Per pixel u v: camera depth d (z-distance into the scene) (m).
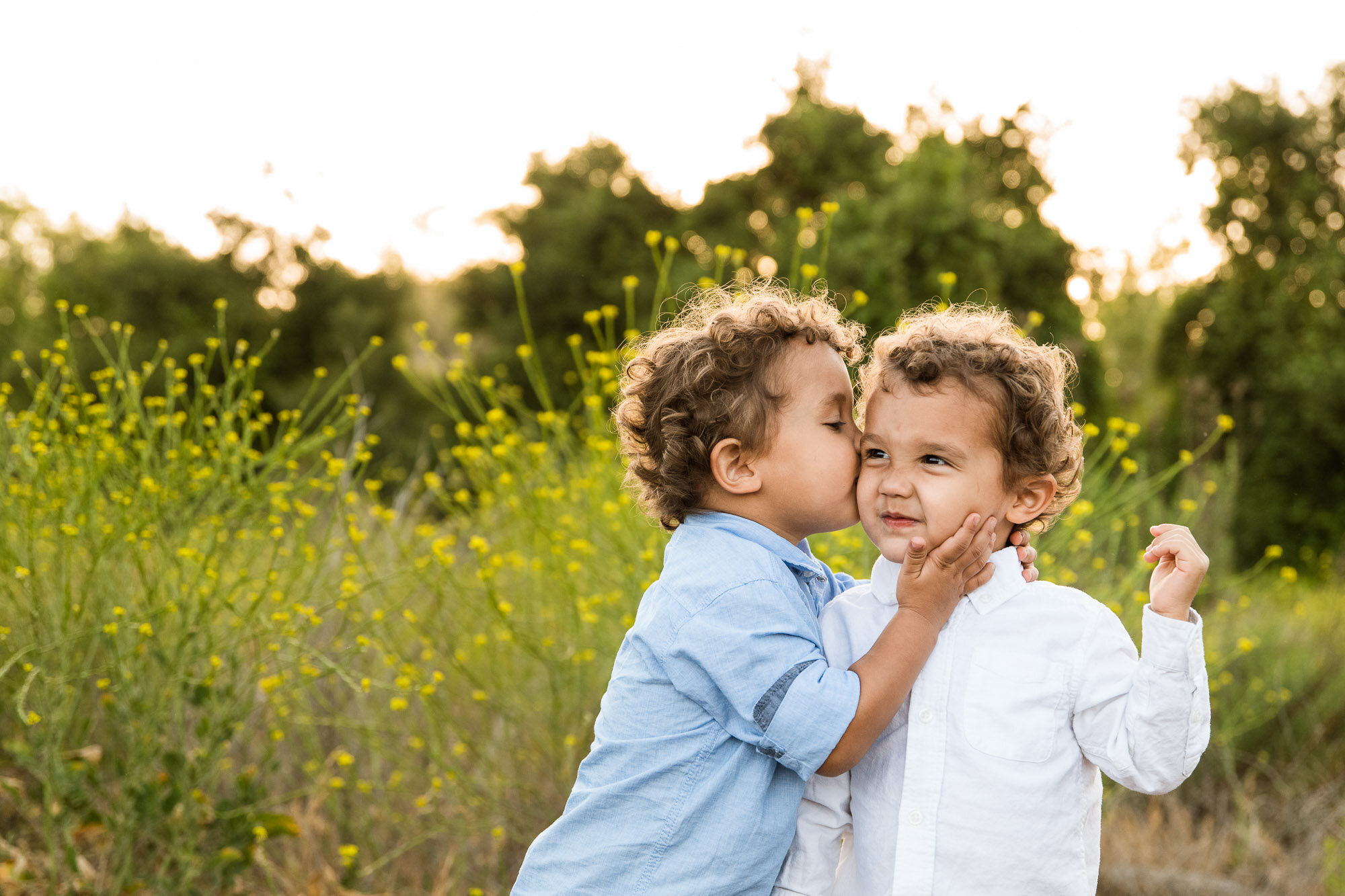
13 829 3.05
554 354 13.88
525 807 3.12
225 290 15.28
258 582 3.29
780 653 1.36
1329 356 13.61
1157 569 1.42
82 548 3.02
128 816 2.70
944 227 10.95
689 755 1.41
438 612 3.41
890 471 1.42
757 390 1.46
